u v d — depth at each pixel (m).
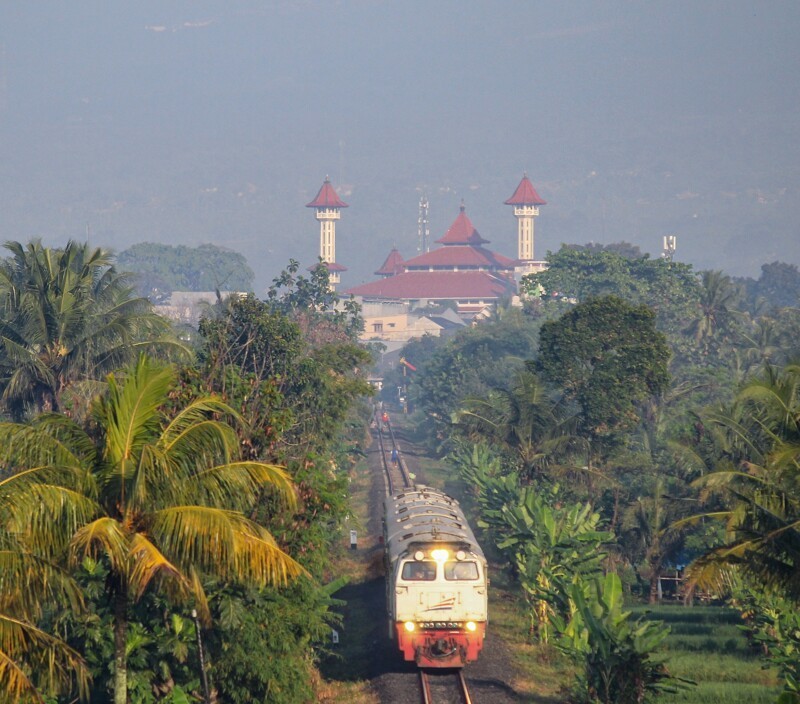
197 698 93.00
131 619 90.25
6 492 68.19
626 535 177.75
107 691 91.81
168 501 73.06
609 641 98.38
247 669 91.94
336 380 175.12
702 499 135.12
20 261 180.62
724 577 89.50
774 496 95.94
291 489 75.06
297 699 96.81
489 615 141.00
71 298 163.00
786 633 115.50
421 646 105.81
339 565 168.62
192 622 90.56
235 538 70.56
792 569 87.94
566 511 153.50
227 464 74.69
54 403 164.88
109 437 73.44
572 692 103.12
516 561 160.50
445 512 125.06
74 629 89.81
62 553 71.25
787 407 100.50
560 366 191.25
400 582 106.62
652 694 100.38
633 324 191.25
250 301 164.00
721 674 116.88
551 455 182.75
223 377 111.38
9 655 67.50
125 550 69.38
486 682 106.19
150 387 72.50
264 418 106.88
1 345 164.62
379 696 102.25
